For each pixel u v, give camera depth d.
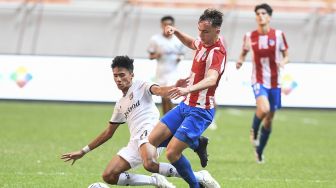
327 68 63.56
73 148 38.25
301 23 79.56
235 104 63.31
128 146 23.27
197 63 23.20
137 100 23.14
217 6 80.12
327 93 63.59
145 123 23.11
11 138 42.16
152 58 48.94
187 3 80.38
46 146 38.84
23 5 78.94
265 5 35.53
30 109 61.56
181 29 79.50
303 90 63.66
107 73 64.25
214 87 23.20
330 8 79.88
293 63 63.69
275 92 35.53
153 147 22.89
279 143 43.66
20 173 29.38
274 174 30.69
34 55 64.62
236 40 78.75
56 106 65.25
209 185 23.83
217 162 34.56
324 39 79.19
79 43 78.75
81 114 58.75
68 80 64.38
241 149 39.88
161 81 49.38
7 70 64.38
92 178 28.39
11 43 78.00
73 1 80.25
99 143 23.86
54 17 79.12
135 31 79.38
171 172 23.39
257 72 35.56
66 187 26.12
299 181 28.72
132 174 23.38
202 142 23.73
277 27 79.56
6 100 64.44
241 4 80.06
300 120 59.97
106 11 79.62
